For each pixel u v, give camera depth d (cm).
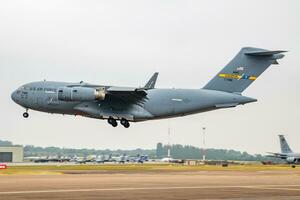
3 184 7969
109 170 14975
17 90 15175
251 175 12206
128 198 6162
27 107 15200
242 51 15012
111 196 6366
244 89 15050
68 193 6656
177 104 15050
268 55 14850
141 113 15025
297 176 11800
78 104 14888
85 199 6000
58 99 14500
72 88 14438
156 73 14288
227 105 14962
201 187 7900
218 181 9450
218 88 15162
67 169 15688
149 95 15150
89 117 15312
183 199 6100
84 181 8894
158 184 8406
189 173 13025
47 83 15138
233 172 14200
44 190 6994
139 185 8144
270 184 8844
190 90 15200
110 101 14988
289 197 6419
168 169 16512
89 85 14912
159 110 15075
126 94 14675
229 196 6500
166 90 15250
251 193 6962
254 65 14950
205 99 15012
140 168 17775
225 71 15125
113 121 15375
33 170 14062
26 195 6328
